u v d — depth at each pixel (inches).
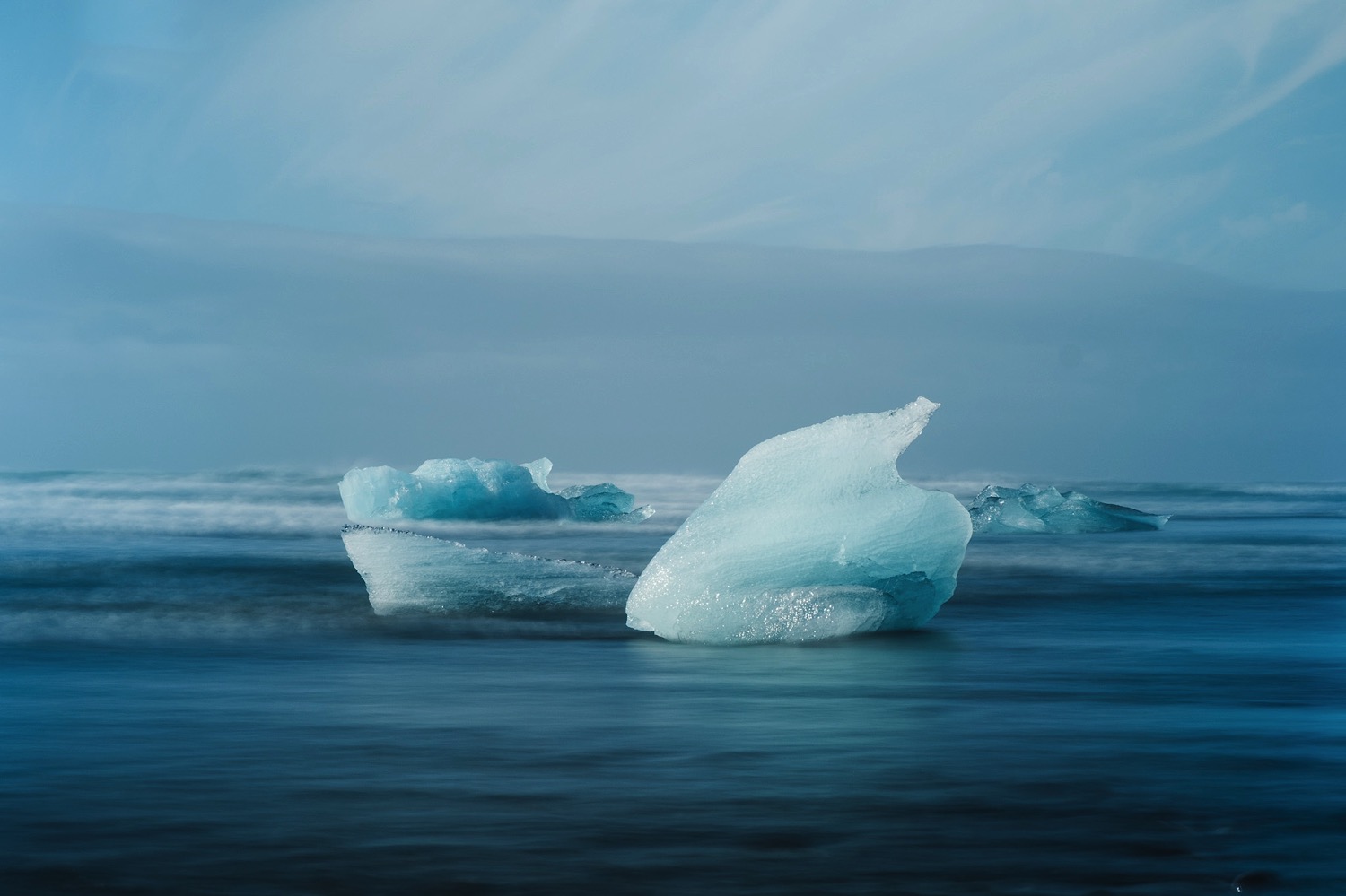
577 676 334.0
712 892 161.2
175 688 315.3
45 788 209.8
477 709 284.2
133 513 1393.9
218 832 185.0
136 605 511.5
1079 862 171.9
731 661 365.4
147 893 160.4
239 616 474.3
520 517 1261.1
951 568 436.5
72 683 323.3
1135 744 245.0
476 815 194.1
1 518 1251.8
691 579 407.8
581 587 484.7
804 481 425.1
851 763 228.7
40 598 538.0
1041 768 225.3
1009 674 340.5
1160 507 1875.0
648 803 201.2
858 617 411.8
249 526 1188.5
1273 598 568.4
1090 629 450.6
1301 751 239.3
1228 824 189.2
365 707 286.7
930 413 431.2
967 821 191.3
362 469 1230.9
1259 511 1715.1
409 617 468.8
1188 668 351.9
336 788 210.1
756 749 241.0
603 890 161.8
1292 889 161.5
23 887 162.4
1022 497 1159.0
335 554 801.6
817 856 174.9
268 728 260.7
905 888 162.4
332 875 167.0
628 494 1380.4
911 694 305.4
